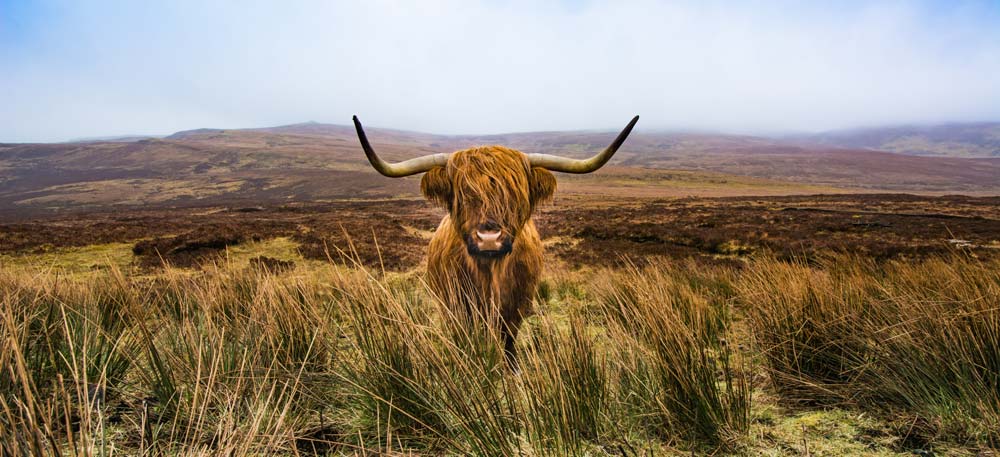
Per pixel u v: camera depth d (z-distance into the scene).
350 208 51.97
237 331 2.77
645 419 2.38
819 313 3.13
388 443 1.85
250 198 123.81
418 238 19.20
